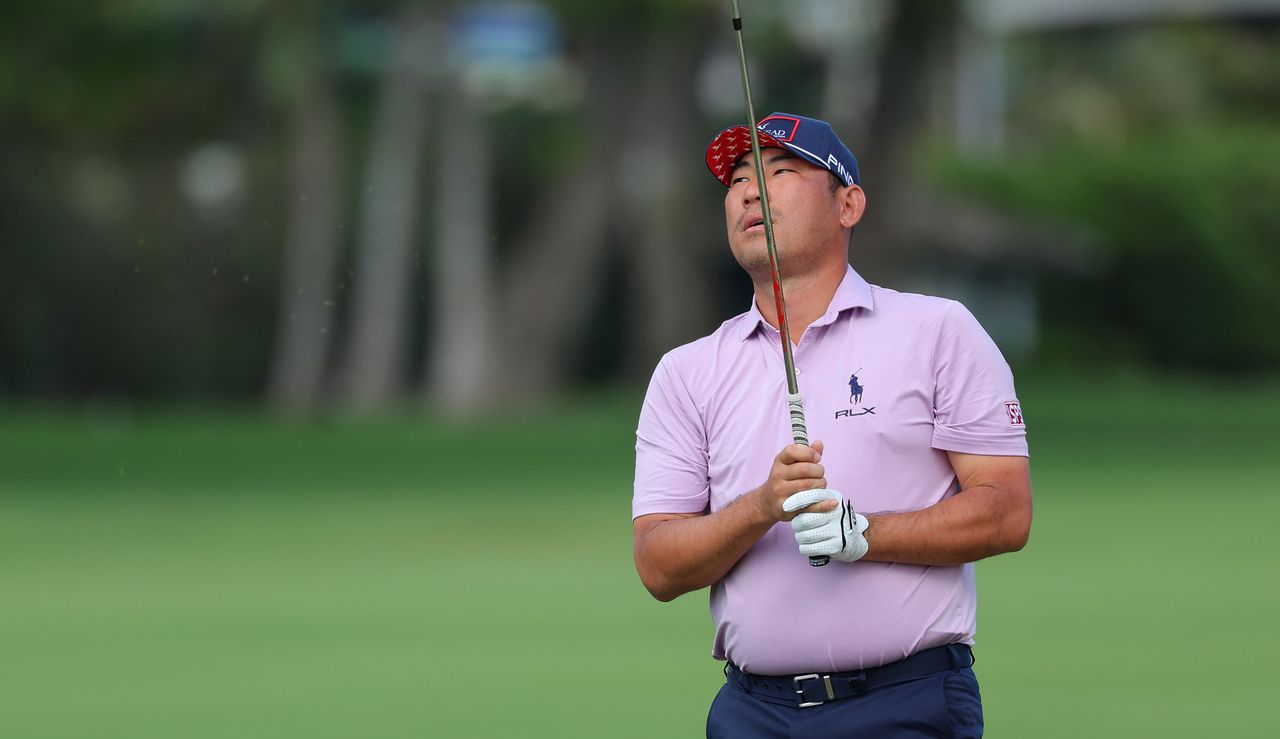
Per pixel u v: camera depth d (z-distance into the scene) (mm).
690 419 15469
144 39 119812
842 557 13906
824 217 15000
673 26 120688
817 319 14984
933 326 14781
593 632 36750
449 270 128000
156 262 163250
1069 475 73938
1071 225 172375
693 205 136500
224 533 57219
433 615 39531
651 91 126438
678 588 14922
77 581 45969
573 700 29438
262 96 132250
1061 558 47562
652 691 30156
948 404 14617
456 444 95250
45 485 75000
